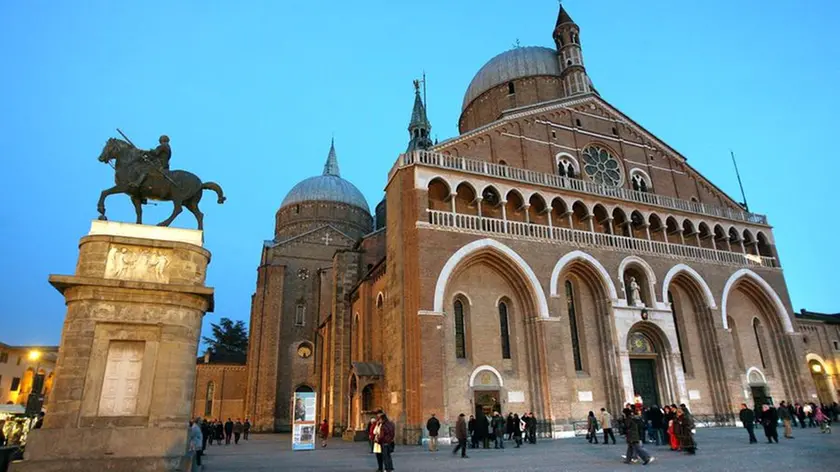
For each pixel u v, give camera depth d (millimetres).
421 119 59969
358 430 35125
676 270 38812
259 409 54906
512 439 29656
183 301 15828
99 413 14281
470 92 54500
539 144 39906
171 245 16266
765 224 45750
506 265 33344
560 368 32000
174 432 14602
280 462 21625
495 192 35594
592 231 37031
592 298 36500
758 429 33688
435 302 29875
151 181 17188
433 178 33281
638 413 29047
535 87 49969
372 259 47594
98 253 15523
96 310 14906
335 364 43656
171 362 15180
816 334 49719
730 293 42500
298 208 72500
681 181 45531
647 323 36062
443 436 27516
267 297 59312
